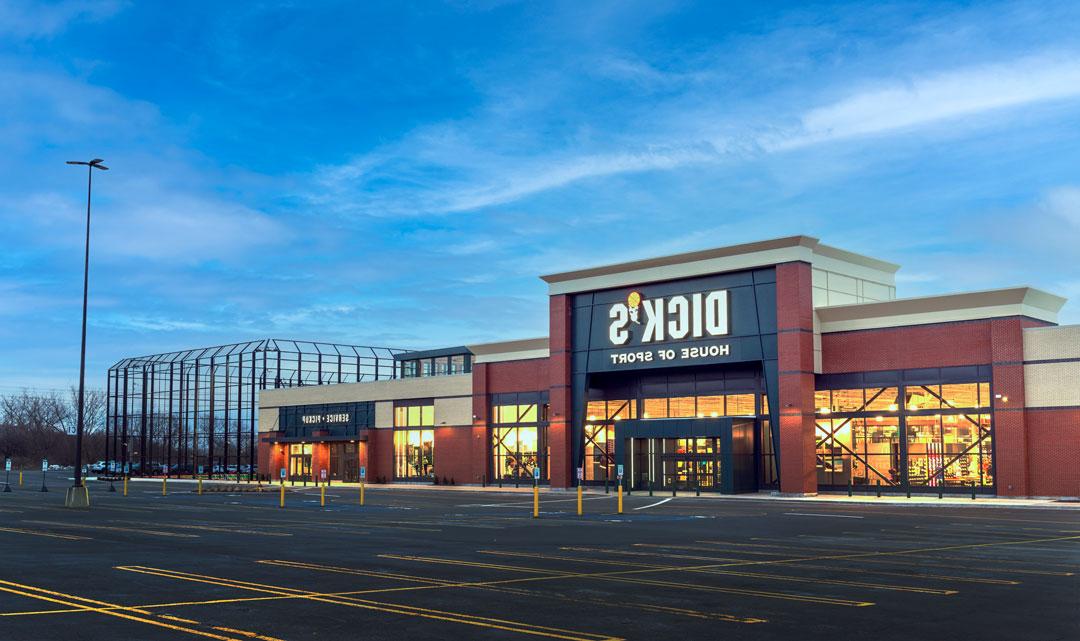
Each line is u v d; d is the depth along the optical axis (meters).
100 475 102.00
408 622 13.51
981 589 16.98
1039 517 37.94
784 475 56.50
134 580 17.94
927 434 53.91
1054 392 49.41
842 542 26.61
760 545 25.61
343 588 16.91
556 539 27.42
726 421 59.06
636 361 64.50
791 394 56.53
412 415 81.56
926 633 12.93
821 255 59.72
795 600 15.66
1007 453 50.31
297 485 80.81
